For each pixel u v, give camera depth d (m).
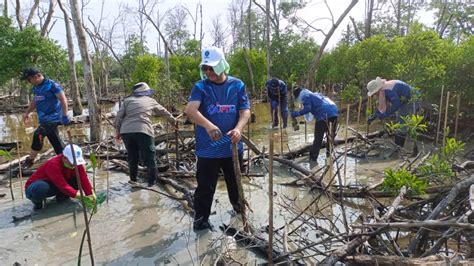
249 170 6.65
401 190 3.91
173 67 21.75
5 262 3.69
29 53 16.39
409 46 9.02
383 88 7.39
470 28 20.42
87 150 8.05
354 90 11.52
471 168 5.05
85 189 4.82
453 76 8.38
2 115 16.78
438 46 8.88
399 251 3.16
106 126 12.59
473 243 2.95
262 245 3.65
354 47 12.61
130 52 29.81
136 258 3.72
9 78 16.70
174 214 4.82
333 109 6.95
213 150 4.15
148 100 5.97
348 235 3.19
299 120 12.07
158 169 6.52
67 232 4.35
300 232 4.05
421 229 3.32
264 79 18.42
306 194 5.36
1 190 5.95
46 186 4.94
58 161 4.96
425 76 8.46
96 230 4.39
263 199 5.25
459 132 8.62
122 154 7.49
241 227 4.07
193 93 4.06
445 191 4.03
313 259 3.54
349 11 11.78
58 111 6.87
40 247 4.00
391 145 7.69
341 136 8.95
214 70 3.98
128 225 4.51
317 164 6.94
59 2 13.97
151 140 5.84
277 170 6.63
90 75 9.09
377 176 6.01
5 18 16.53
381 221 3.43
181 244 3.99
